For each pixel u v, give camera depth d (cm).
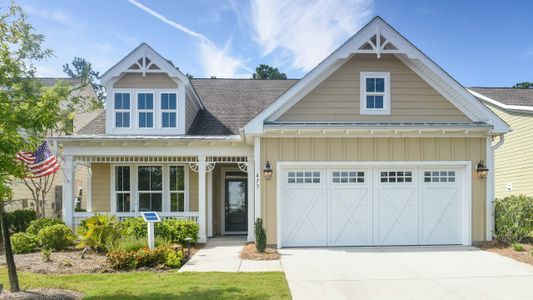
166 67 1356
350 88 1210
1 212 669
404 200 1189
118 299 638
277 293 679
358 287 741
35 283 740
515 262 948
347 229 1179
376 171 1188
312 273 845
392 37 1176
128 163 1456
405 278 805
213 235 1521
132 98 1373
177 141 1262
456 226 1195
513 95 1938
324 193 1180
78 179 2131
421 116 1216
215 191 1578
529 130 1625
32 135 659
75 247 1149
